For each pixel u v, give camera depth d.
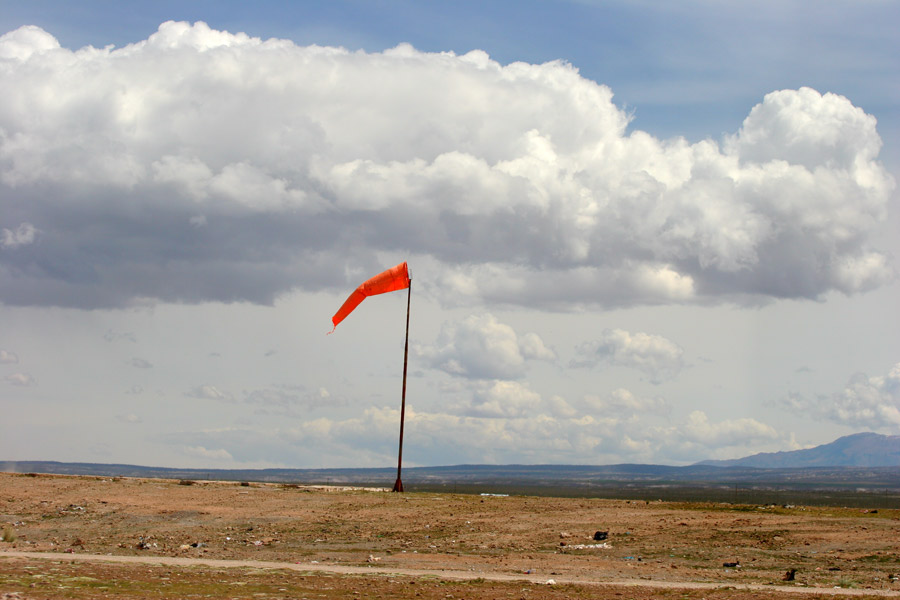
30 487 57.12
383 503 53.56
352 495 57.34
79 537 42.97
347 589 29.03
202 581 29.64
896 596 29.14
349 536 43.72
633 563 37.09
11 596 24.80
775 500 116.38
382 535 43.97
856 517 46.66
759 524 44.66
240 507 51.47
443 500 55.38
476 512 50.53
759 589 30.75
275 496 55.88
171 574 31.00
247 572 32.38
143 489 57.47
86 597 25.42
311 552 39.66
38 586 26.84
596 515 49.31
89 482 60.12
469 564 36.69
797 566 36.06
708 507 52.84
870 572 34.69
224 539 42.69
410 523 47.16
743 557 38.00
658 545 40.81
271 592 27.83
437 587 29.98
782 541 40.66
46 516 48.12
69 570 30.67
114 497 53.84
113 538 42.62
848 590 30.92
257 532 44.59
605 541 42.06
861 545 39.34
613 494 144.50
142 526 45.88
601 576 33.91
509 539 42.88
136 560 35.19
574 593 29.34
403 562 37.09
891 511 49.56
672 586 31.31
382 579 31.56
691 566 36.47
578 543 41.75
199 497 54.69
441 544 41.78
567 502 54.97
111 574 30.22
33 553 37.28
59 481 60.22
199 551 39.41
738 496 134.00
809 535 41.69
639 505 53.91
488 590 29.61
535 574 34.16
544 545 41.38
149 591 27.03
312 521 47.62
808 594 29.52
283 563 36.19
